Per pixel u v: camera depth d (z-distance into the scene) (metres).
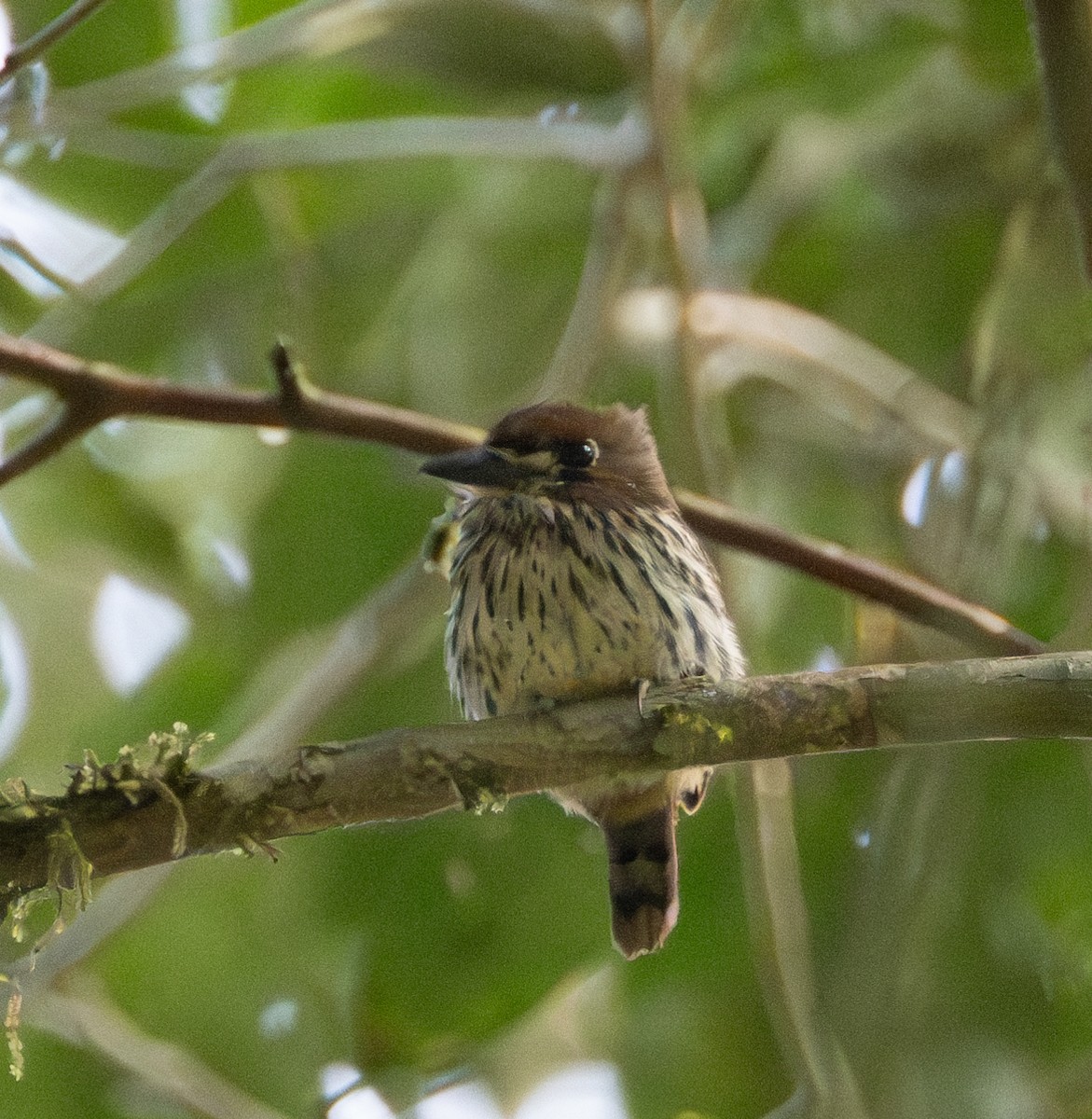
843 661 10.15
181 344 11.42
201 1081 9.65
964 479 9.51
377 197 11.77
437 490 10.70
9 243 10.06
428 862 9.71
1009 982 9.59
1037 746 9.95
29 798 6.05
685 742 6.70
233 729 10.14
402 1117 9.40
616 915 8.16
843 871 9.89
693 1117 9.88
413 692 10.26
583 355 9.96
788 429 11.27
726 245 11.48
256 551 10.71
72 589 11.44
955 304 11.41
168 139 11.18
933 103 11.37
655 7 10.53
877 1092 8.70
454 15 11.26
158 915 10.23
